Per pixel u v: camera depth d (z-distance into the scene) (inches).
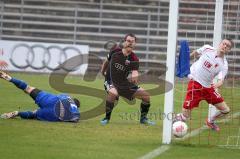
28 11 4431.6
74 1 4461.1
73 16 4426.7
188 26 3912.4
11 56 3750.0
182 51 1332.4
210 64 1501.0
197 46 3009.4
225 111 1562.5
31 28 4434.1
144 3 4461.1
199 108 2228.1
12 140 1253.1
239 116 1998.0
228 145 1331.2
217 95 1541.6
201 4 4232.3
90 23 4421.8
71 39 4414.4
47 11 4439.0
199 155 1165.7
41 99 1593.3
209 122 1611.7
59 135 1360.7
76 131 1443.2
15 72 3750.0
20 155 1077.8
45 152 1122.0
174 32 1262.3
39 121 1582.2
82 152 1140.5
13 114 1594.5
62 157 1075.9
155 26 4357.8
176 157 1129.4
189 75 1529.3
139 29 4370.1
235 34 2240.4
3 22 4407.0
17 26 4426.7
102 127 1547.7
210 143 1358.3
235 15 2230.6
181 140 1366.9
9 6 4414.4
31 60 3742.6
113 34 4389.8
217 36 1690.5
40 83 3051.2
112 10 4419.3
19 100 2186.3
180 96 2546.8
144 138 1382.9
